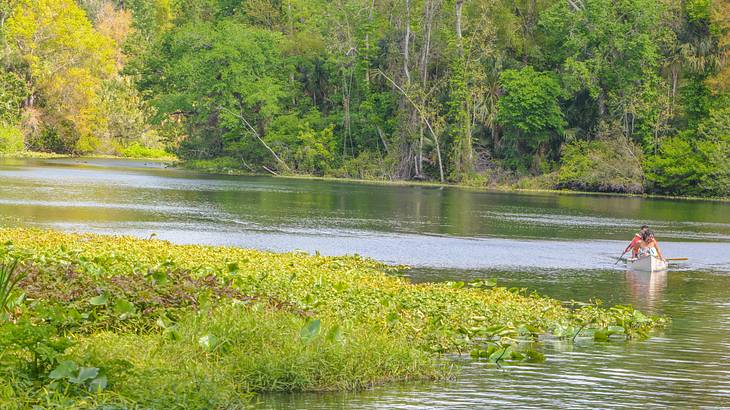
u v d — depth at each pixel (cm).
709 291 2472
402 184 7781
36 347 1108
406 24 8256
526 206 5616
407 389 1288
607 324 1858
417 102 8062
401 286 2094
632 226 4509
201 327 1340
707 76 7606
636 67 7625
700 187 7262
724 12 7244
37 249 2092
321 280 1989
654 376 1407
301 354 1295
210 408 1133
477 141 8094
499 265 2886
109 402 1075
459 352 1570
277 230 3662
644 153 7619
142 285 1518
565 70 7669
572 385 1338
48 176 6762
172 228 3550
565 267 2920
